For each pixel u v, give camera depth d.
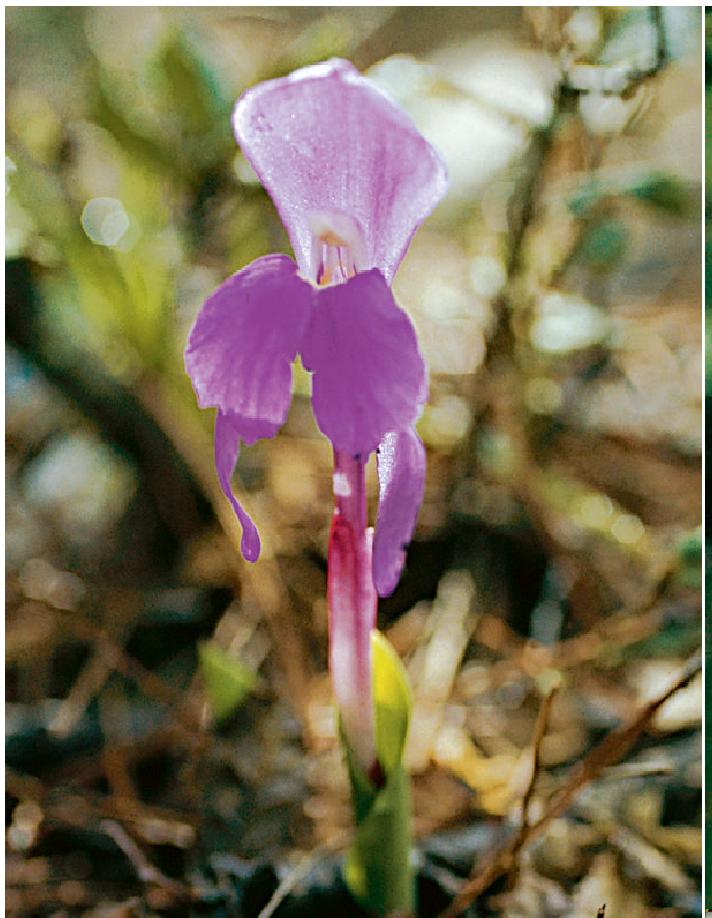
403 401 0.32
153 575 0.47
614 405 0.52
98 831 0.40
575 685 0.43
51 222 0.45
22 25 0.72
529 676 0.43
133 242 0.46
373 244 0.34
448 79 0.45
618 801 0.40
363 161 0.33
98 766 0.41
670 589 0.43
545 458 0.49
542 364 0.48
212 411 0.46
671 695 0.37
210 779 0.40
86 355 0.46
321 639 0.44
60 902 0.39
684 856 0.39
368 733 0.34
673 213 0.43
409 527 0.33
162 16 0.66
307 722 0.42
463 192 0.55
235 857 0.39
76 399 0.47
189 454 0.46
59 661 0.44
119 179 0.48
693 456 0.49
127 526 0.49
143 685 0.41
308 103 0.33
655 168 0.43
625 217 0.53
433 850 0.38
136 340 0.45
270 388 0.32
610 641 0.43
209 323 0.33
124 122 0.46
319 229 0.33
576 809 0.39
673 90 0.53
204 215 0.48
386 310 0.32
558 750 0.41
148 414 0.46
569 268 0.48
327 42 0.45
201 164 0.47
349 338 0.32
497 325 0.45
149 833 0.39
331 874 0.37
